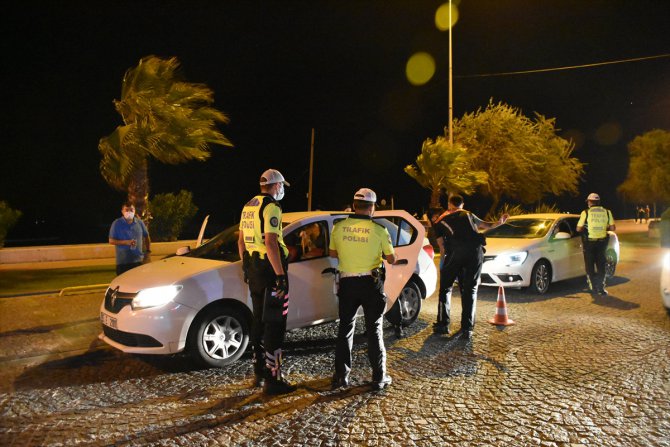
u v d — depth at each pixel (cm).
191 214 1998
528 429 403
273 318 475
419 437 391
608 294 978
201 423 419
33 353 615
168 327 530
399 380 515
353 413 436
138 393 487
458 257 666
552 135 2777
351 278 493
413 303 734
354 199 506
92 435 399
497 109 2669
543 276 984
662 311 825
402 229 722
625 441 382
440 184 2080
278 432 402
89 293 1000
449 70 1981
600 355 590
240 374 540
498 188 2692
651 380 507
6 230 1686
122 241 736
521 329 713
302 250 627
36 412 444
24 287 1049
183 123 1303
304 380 518
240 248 516
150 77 1307
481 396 471
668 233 2198
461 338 669
